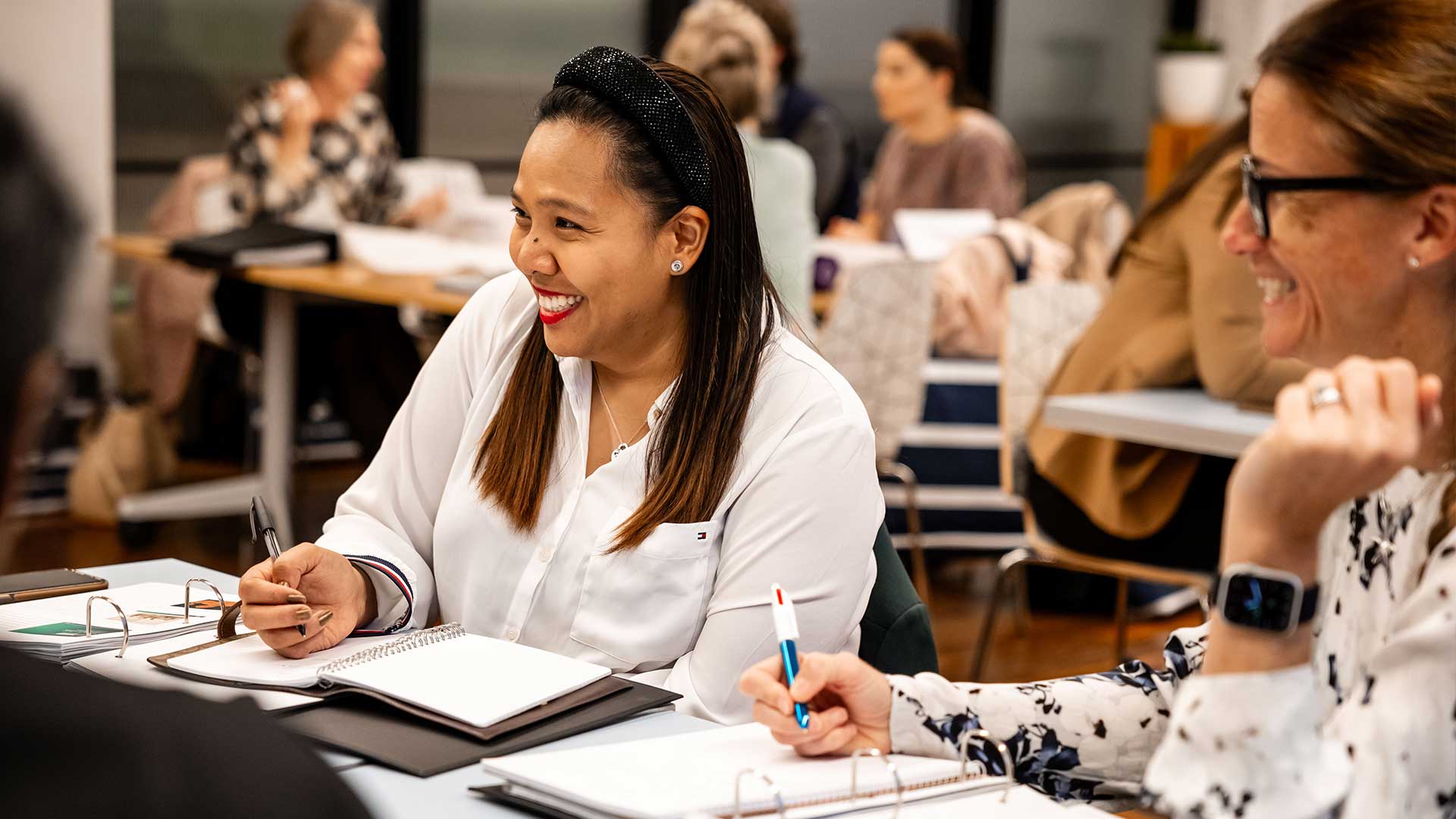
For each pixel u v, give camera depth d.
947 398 4.23
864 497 1.54
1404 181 0.95
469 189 5.41
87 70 4.57
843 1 6.97
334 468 5.23
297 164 4.79
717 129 1.54
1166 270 2.97
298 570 1.46
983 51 7.30
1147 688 1.25
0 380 0.50
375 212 4.99
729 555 1.52
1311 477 0.88
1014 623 3.95
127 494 4.46
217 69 5.26
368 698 1.29
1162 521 2.86
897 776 1.06
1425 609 0.93
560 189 1.46
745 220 1.57
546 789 1.06
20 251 0.50
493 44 5.93
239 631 1.49
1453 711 0.90
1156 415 2.69
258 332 4.55
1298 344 1.04
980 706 1.20
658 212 1.49
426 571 1.66
